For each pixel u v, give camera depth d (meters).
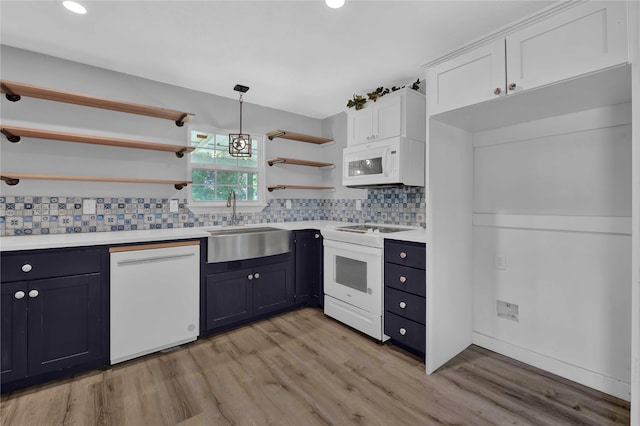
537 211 2.08
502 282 2.25
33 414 1.58
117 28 1.94
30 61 2.21
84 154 2.42
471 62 1.75
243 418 1.57
